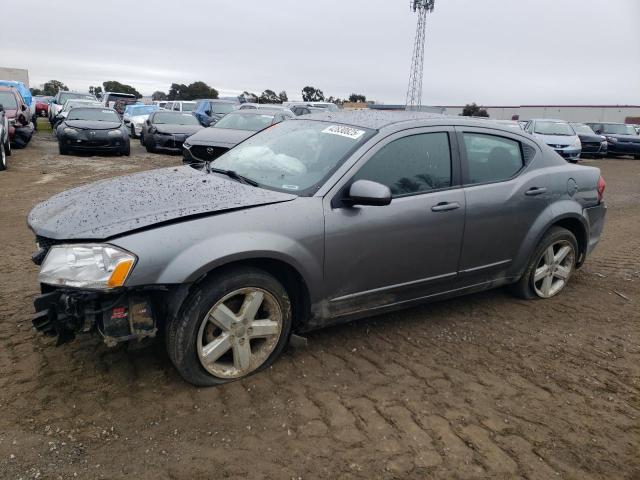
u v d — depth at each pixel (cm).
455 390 333
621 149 2377
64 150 1548
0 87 1689
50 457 254
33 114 2316
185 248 290
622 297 512
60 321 289
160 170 428
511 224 435
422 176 387
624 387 347
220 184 356
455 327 425
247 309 319
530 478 260
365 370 350
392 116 411
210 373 313
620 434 297
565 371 364
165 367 336
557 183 469
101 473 246
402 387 332
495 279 447
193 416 291
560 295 509
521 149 459
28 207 812
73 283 280
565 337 417
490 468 265
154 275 282
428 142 396
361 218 349
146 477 245
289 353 365
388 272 371
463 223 401
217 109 2133
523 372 360
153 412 292
